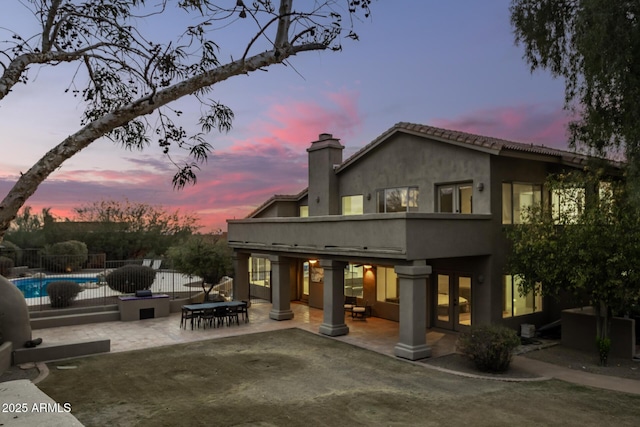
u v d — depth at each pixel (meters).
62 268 33.28
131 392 11.38
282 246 19.91
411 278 14.55
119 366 13.64
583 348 15.73
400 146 19.89
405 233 14.33
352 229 16.39
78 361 14.16
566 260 13.75
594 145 13.67
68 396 11.06
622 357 14.84
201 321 20.39
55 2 6.62
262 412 10.07
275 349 15.71
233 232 23.56
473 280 17.39
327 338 17.28
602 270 13.36
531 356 15.05
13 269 32.00
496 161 16.97
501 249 17.09
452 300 18.30
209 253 23.94
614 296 13.30
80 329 18.88
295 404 10.57
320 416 9.85
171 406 10.41
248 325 19.61
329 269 17.72
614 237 13.02
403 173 19.72
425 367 13.72
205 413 9.99
